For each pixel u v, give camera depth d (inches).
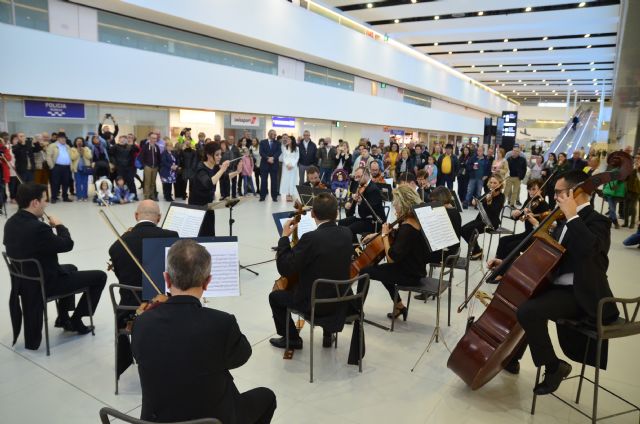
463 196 455.8
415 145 496.1
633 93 495.2
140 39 456.8
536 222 168.4
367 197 215.9
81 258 206.8
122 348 108.5
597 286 91.7
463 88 1179.9
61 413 97.3
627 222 351.6
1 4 352.5
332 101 724.7
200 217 135.9
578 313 96.3
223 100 535.2
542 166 454.0
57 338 132.9
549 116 1801.2
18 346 126.9
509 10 629.3
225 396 61.2
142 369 57.2
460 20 694.5
